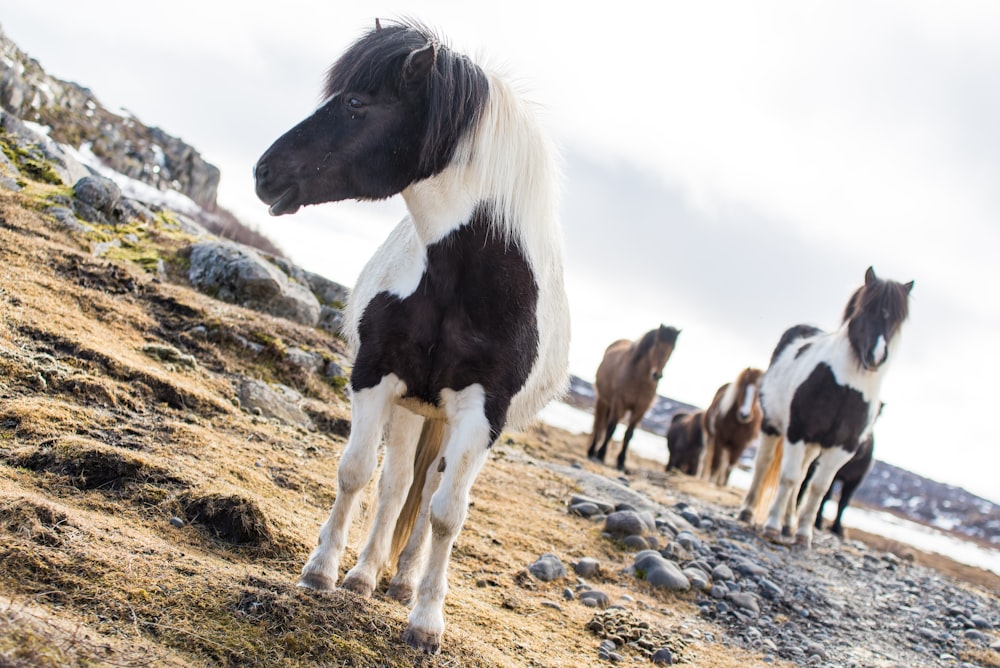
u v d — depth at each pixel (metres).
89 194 9.11
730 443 12.39
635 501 7.10
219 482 3.66
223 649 2.21
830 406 7.36
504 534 5.05
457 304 2.69
